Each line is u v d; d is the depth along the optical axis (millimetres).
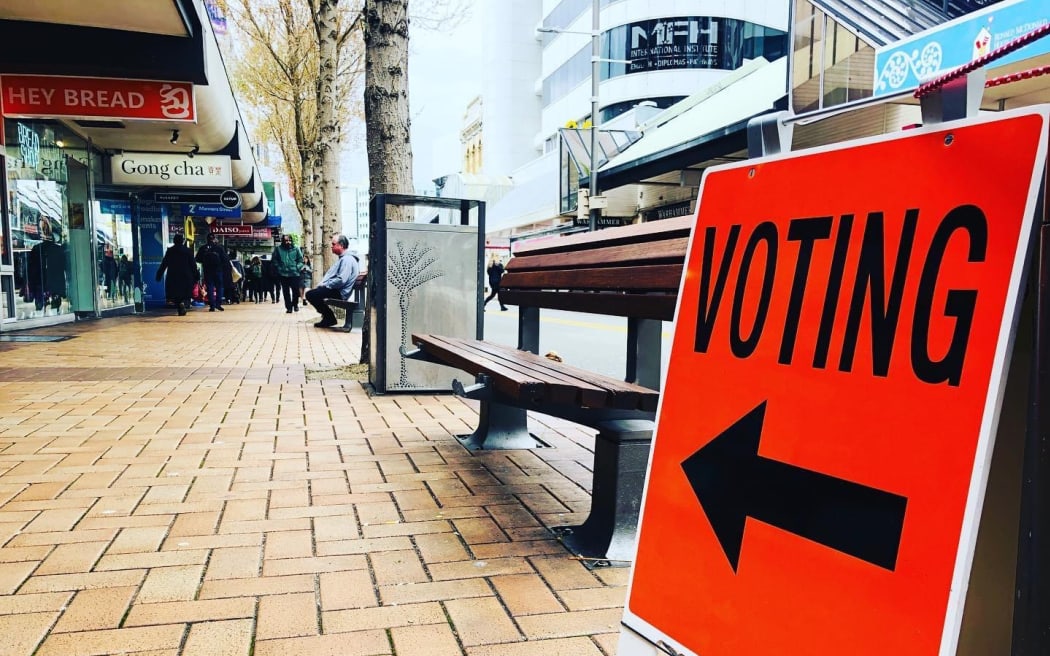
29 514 3082
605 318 18969
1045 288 1098
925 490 1220
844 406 1374
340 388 6453
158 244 22172
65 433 4551
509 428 4332
